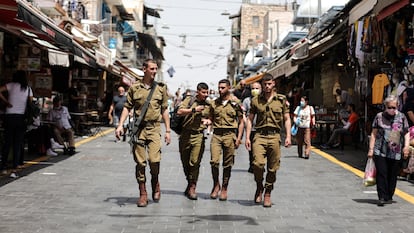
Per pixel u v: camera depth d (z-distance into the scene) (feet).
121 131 26.84
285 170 41.42
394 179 28.91
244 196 30.55
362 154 53.01
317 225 23.89
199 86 29.01
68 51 48.26
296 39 106.63
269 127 27.35
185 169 29.94
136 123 26.81
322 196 30.91
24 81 35.55
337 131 57.16
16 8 29.14
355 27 43.14
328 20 60.64
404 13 37.60
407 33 38.22
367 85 51.85
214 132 29.30
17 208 26.11
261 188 28.40
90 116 76.69
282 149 58.03
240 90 44.21
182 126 29.19
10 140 35.73
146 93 27.02
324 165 44.75
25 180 34.09
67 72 64.85
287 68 69.41
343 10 47.39
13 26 37.17
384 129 28.66
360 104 61.93
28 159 43.88
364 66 45.68
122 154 49.98
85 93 79.51
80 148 54.60
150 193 31.04
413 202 29.37
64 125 48.11
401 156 28.73
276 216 25.55
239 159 48.93
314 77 84.07
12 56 48.47
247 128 28.30
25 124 35.81
